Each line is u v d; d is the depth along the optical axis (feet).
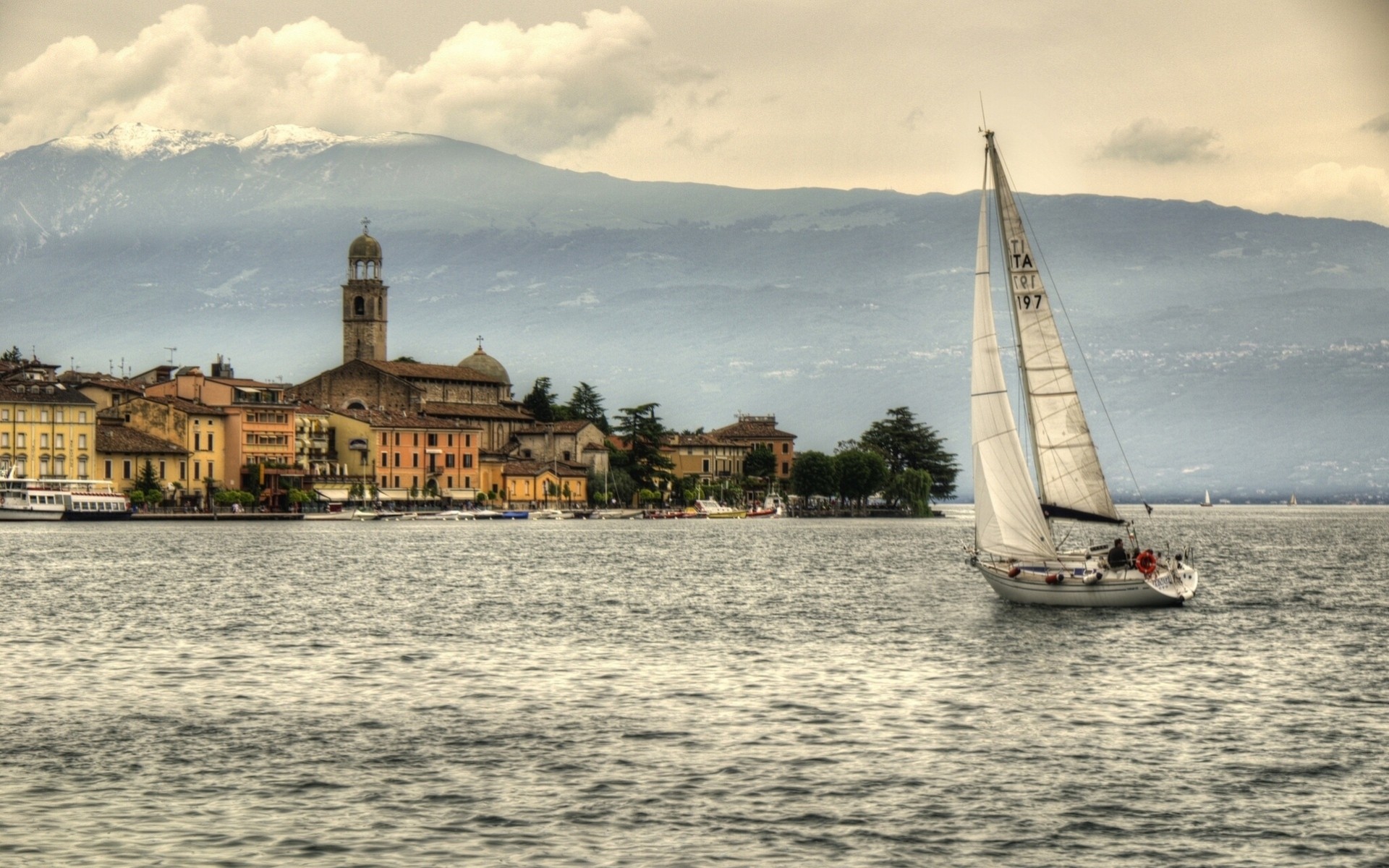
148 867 363.35
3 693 569.64
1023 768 453.99
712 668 638.12
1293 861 373.40
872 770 451.12
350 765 455.22
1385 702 560.61
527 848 377.50
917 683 598.75
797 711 538.06
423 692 577.43
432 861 367.86
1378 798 424.87
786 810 409.49
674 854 373.81
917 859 372.38
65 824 395.34
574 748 477.77
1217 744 486.38
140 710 537.24
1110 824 399.85
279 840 383.04
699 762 460.14
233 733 497.87
